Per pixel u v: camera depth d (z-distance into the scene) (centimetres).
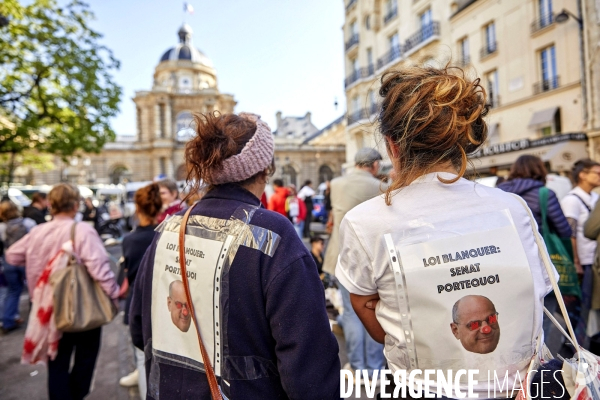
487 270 100
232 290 118
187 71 5400
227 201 134
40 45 1284
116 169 4869
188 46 5547
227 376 116
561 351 314
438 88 106
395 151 118
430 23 1767
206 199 139
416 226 104
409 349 102
